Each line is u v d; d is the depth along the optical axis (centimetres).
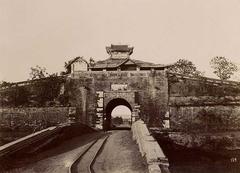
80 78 5553
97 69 6306
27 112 5481
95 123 5412
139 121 4072
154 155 1775
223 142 4303
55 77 5597
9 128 5422
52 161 2111
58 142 3020
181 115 5306
